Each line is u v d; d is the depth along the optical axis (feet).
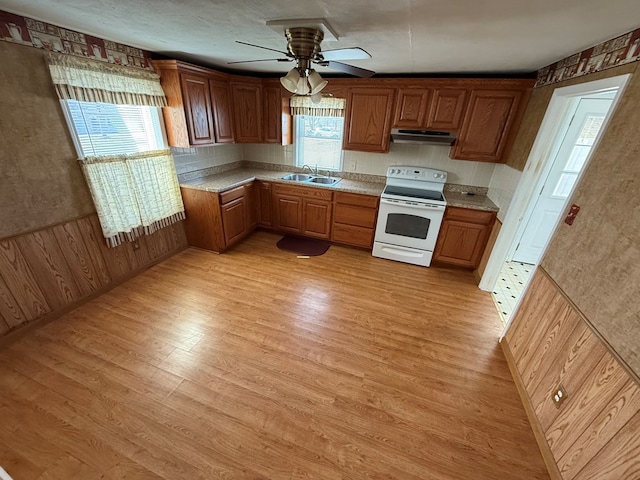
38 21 6.38
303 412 5.77
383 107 10.93
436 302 9.55
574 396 4.80
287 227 13.64
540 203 11.53
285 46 7.64
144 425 5.37
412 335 8.02
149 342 7.28
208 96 10.68
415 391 6.34
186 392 6.04
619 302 4.21
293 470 4.83
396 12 4.80
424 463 5.02
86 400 5.75
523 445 5.39
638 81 4.64
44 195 7.29
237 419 5.57
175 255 11.71
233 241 12.32
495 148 10.23
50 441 5.04
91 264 8.66
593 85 5.94
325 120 13.20
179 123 9.98
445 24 5.23
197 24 6.01
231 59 9.77
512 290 10.46
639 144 4.34
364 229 12.27
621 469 3.74
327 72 10.90
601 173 5.09
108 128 8.53
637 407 3.65
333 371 6.73
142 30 6.67
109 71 7.89
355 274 11.00
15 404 5.61
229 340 7.48
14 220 6.82
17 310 7.10
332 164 13.83
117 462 4.80
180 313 8.39
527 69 8.91
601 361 4.36
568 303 5.37
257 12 5.11
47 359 6.63
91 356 6.77
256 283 10.09
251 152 14.87
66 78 7.04
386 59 8.29
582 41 5.77
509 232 9.29
